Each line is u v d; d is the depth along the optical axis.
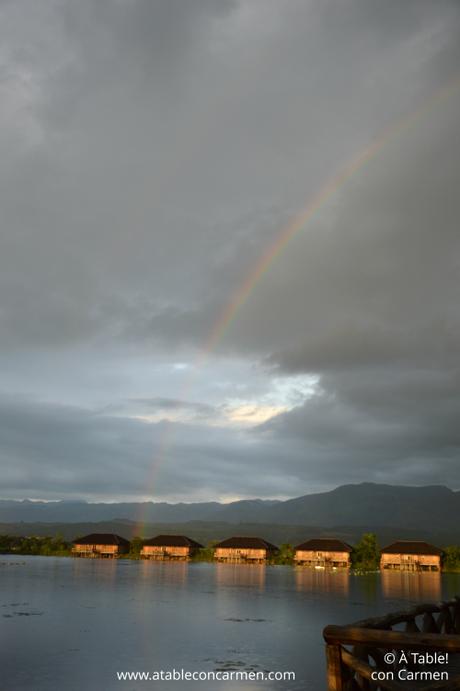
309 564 162.00
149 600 64.88
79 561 149.50
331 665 9.42
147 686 28.44
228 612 56.28
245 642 40.06
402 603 66.75
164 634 42.72
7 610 54.25
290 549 169.75
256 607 61.03
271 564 167.50
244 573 120.75
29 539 194.12
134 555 180.12
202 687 28.28
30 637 40.75
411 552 152.25
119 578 94.62
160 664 33.12
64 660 33.94
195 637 41.69
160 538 180.75
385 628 11.54
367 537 166.25
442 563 151.25
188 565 146.88
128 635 42.00
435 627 14.68
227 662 33.75
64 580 87.50
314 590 83.00
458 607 16.97
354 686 9.58
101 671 31.44
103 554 179.50
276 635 43.03
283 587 87.25
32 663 33.12
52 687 28.25
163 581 91.56
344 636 9.14
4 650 36.50
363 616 54.84
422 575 128.88
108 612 54.19
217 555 171.50
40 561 143.38
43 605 58.31
